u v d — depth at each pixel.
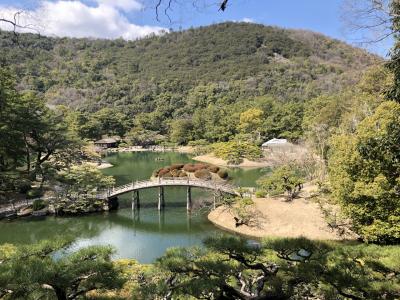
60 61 150.88
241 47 163.25
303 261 8.75
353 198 20.05
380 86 32.97
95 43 190.38
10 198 33.66
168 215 31.19
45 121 36.59
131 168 57.53
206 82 130.12
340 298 9.30
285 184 29.08
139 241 24.78
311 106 69.56
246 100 96.62
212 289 7.81
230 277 9.58
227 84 119.31
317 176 36.12
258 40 171.38
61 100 111.62
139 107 108.81
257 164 56.84
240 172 52.03
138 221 29.69
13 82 35.41
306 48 161.12
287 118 69.69
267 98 86.19
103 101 113.81
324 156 37.50
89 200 32.16
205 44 174.38
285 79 117.81
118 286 7.61
